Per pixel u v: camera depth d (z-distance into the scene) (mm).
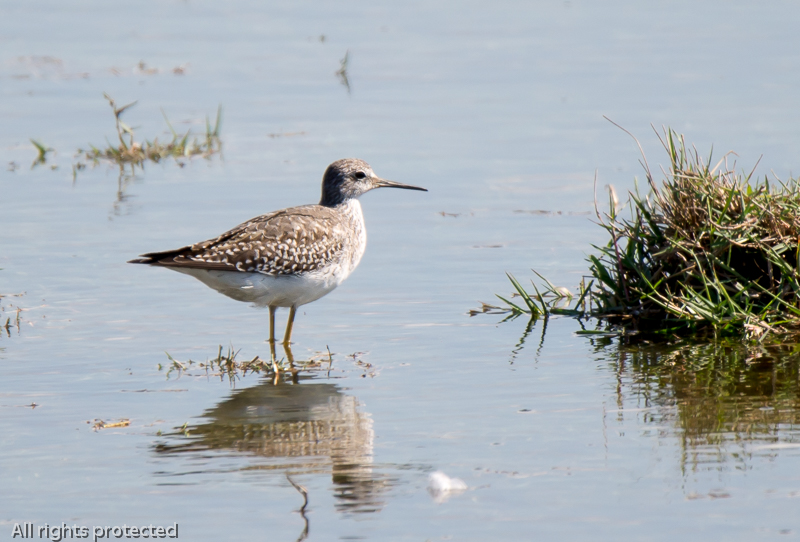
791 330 11836
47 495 8281
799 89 22516
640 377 10656
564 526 7555
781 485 8023
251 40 29594
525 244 15555
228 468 8734
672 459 8578
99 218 16938
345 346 12031
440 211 17266
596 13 31484
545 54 26922
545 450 8867
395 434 9359
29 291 13859
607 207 16953
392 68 26344
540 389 10422
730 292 12312
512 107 22734
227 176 19125
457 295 13719
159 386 10836
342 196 13523
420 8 33156
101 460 8938
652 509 7742
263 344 12234
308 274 12344
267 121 22594
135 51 28516
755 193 12344
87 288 14031
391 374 11047
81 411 10133
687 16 30609
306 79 25656
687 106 21672
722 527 7434
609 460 8609
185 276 14711
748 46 26609
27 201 17906
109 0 34875
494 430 9367
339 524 7711
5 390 10664
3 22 31797
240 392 10648
